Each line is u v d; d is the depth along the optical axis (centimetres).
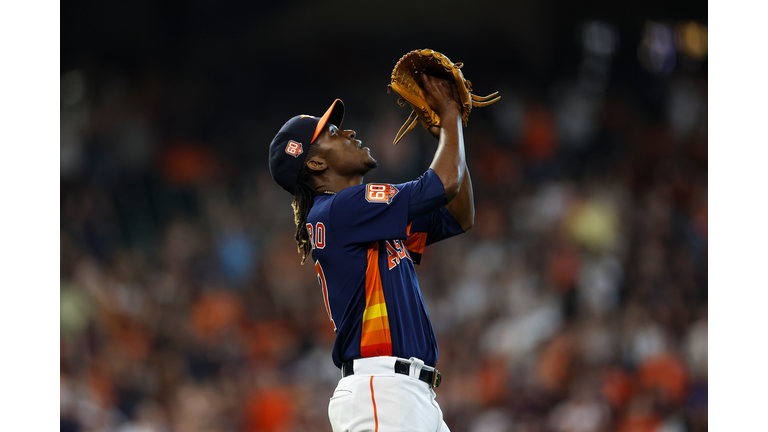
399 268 1170
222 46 5597
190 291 4328
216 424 3700
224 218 4750
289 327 4253
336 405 1138
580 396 3656
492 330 4059
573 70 5647
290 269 4488
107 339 3981
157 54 5491
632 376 3734
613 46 5609
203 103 5444
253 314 4297
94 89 5178
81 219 4594
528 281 4275
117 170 4909
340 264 1142
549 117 5456
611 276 4262
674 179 5016
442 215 1305
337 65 5706
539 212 4750
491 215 4778
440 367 3916
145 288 4306
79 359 3862
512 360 3875
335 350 1166
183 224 4738
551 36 5684
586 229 4553
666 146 5222
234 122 5472
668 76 5497
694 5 5562
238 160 5275
